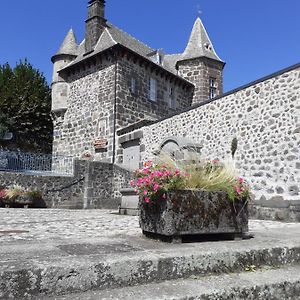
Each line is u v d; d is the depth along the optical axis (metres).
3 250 2.67
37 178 13.45
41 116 25.12
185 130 12.29
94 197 14.48
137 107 17.61
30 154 15.01
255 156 9.50
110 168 15.15
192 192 3.46
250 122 9.80
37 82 25.81
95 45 18.53
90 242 3.20
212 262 2.76
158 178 3.46
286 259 3.18
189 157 4.52
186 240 3.46
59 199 13.75
